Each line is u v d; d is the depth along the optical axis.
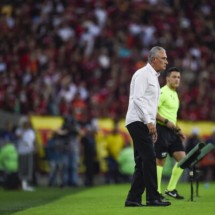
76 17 110.62
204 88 98.25
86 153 76.94
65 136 74.94
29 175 74.38
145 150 36.47
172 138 46.44
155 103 36.97
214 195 48.97
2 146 73.56
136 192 37.44
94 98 91.31
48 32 106.06
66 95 89.50
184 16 118.00
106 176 79.81
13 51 99.31
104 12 113.06
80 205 42.88
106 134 82.50
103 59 101.25
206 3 121.25
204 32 114.62
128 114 37.00
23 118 76.31
